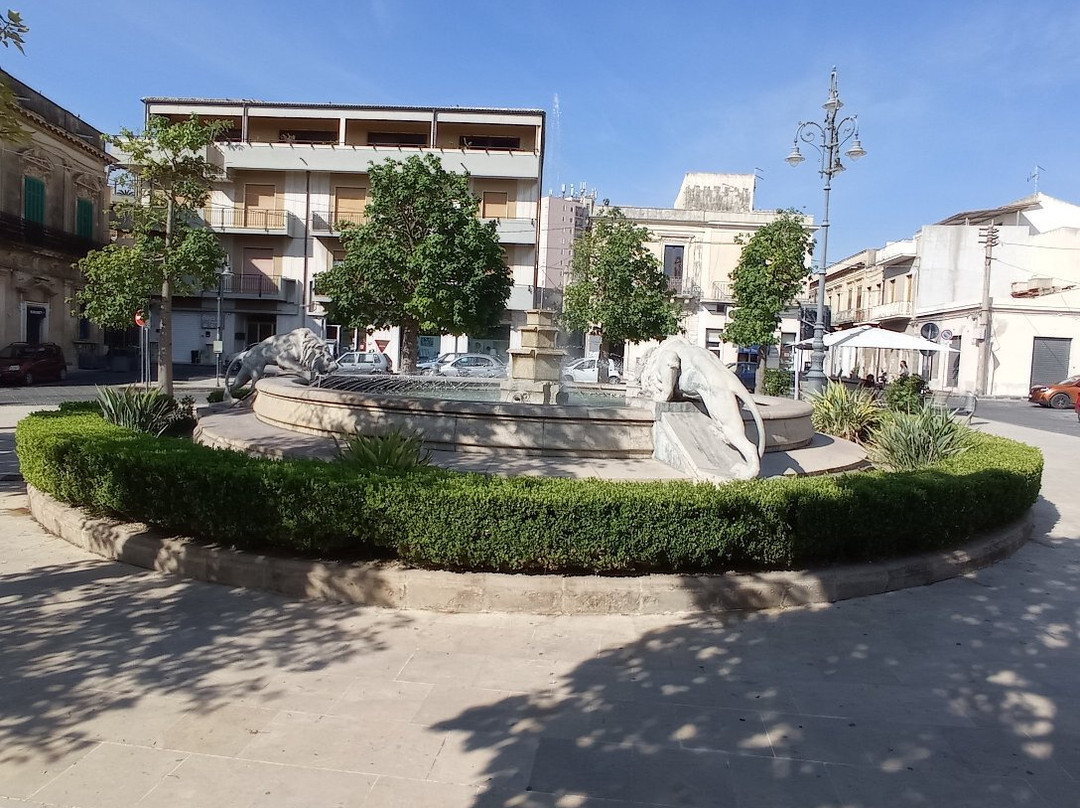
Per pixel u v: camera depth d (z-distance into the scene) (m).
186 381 26.00
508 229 30.81
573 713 3.35
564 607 4.54
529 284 31.45
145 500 5.32
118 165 21.45
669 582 4.65
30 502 6.79
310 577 4.68
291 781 2.77
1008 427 18.03
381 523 4.66
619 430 7.46
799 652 4.11
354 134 32.19
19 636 4.02
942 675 3.86
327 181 31.44
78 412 8.72
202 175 16.34
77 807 2.58
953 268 36.72
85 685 3.47
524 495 4.58
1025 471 6.60
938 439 8.76
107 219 31.75
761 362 25.55
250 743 3.02
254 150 30.50
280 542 5.02
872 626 4.51
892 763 3.03
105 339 32.53
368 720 3.23
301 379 11.23
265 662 3.78
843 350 47.72
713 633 4.33
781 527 4.87
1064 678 3.86
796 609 4.77
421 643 4.07
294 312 31.77
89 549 5.64
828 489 5.11
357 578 4.60
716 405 6.88
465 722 3.24
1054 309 30.17
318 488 4.72
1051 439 15.70
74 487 5.97
